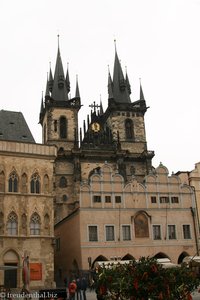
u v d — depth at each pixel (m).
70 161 98.81
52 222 59.84
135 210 67.19
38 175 61.25
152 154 104.75
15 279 55.12
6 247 56.06
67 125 106.44
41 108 116.00
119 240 64.56
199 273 14.03
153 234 66.62
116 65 121.69
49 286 56.41
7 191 58.62
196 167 73.81
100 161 100.50
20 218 58.16
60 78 114.00
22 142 61.59
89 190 66.12
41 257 57.50
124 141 108.88
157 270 12.92
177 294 12.85
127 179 100.25
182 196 70.50
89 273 59.50
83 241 63.00
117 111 111.50
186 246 67.38
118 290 12.85
